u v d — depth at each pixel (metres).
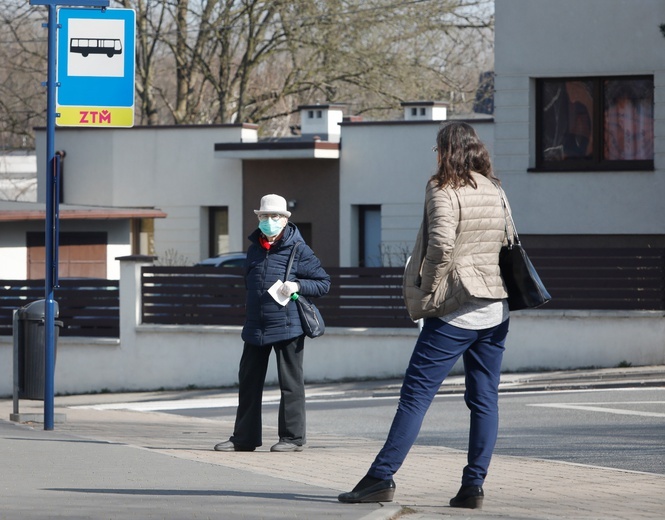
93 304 33.00
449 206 10.36
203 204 57.81
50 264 19.23
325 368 30.98
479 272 10.50
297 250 15.77
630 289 29.58
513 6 36.91
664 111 35.44
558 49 36.50
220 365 31.91
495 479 13.19
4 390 33.75
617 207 36.16
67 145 59.84
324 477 13.16
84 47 18.81
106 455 14.65
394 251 54.41
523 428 19.23
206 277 32.09
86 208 48.94
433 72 65.38
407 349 30.34
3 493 11.40
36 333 21.34
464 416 21.48
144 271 32.66
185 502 10.83
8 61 66.69
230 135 57.31
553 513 10.80
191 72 69.69
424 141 53.94
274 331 15.67
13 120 68.06
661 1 35.41
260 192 56.81
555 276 29.97
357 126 55.06
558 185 36.69
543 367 29.95
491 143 51.38
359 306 30.78
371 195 54.84
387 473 10.73
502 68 37.09
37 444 15.91
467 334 10.54
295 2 63.09
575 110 36.81
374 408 23.86
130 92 18.84
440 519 10.25
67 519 9.88
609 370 28.97
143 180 58.72
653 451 16.19
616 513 10.89
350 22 62.81
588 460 15.41
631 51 35.78
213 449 16.14
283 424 15.95
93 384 32.84
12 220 43.62
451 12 62.38
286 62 70.19
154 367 32.38
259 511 10.31
